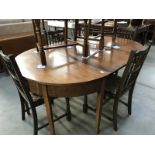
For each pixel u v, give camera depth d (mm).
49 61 1666
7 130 1862
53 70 1475
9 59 1264
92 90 1449
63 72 1438
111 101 2350
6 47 3000
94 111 2025
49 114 1530
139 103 2279
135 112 2117
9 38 3055
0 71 3230
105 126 1916
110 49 2062
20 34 3381
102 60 1711
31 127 1905
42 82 1294
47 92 1391
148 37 4812
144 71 3193
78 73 1423
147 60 3711
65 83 1270
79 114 2107
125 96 2422
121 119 2010
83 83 1319
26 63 1625
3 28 3266
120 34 2898
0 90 2625
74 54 1859
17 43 3137
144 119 2004
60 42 2330
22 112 1954
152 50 4320
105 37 2664
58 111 2162
